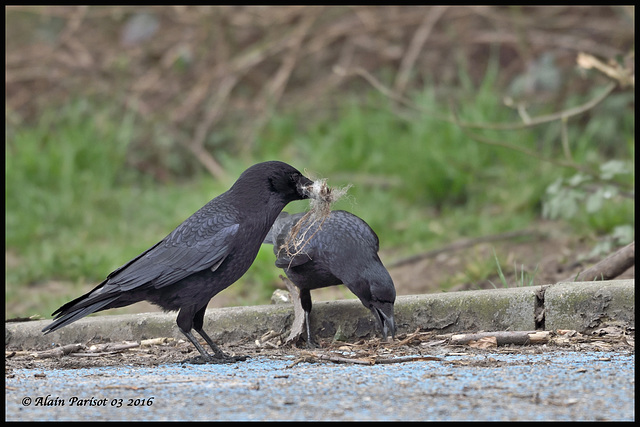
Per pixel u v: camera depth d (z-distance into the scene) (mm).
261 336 8141
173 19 21047
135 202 17719
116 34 22141
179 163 19578
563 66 18219
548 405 4863
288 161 17859
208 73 20047
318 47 20125
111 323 8281
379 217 14898
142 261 7219
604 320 7445
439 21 20203
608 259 8969
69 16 21219
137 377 6223
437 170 15805
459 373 5910
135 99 20531
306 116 19641
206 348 7930
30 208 16891
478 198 15508
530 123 12250
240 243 7277
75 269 14031
